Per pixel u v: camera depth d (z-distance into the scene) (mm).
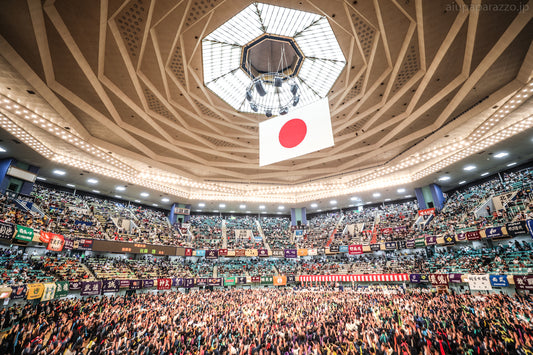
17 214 22656
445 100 21500
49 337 13078
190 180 36406
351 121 27266
